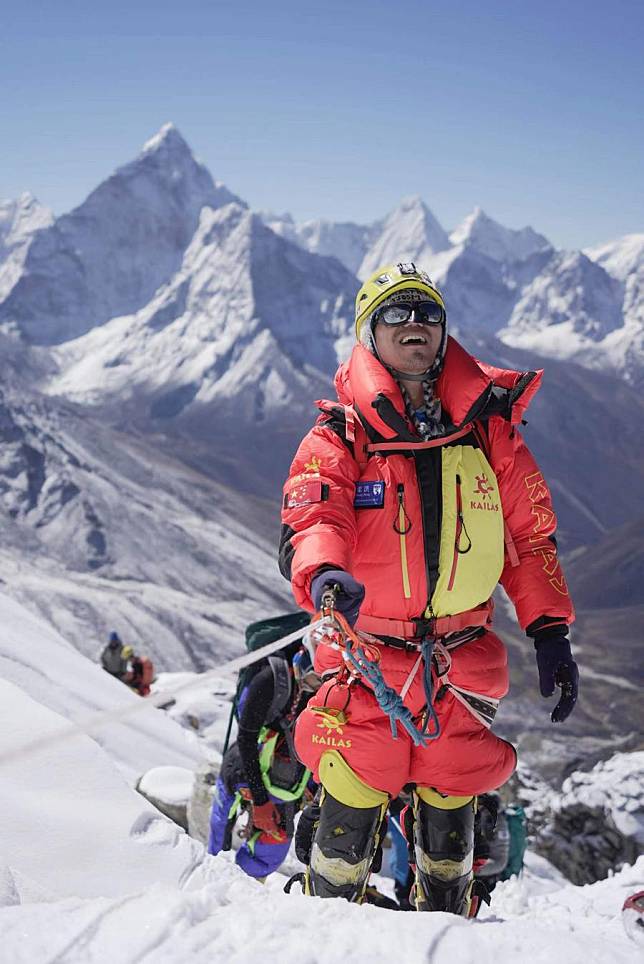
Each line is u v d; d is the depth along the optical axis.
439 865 2.92
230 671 1.90
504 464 2.94
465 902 2.99
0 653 7.59
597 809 10.86
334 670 2.86
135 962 1.85
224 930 2.02
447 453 2.84
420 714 2.81
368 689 2.81
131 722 8.62
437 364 2.92
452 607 2.84
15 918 1.99
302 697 4.54
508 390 2.93
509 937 2.10
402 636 2.83
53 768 3.51
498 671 2.90
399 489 2.79
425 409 2.89
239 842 4.87
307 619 4.66
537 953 2.03
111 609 159.75
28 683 7.44
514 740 127.56
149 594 173.12
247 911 2.15
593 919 3.65
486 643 2.90
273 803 4.61
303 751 2.92
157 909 2.08
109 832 3.25
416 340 2.86
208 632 159.88
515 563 2.97
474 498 2.83
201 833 6.23
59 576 176.75
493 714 2.90
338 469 2.77
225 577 193.38
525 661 159.12
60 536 197.50
